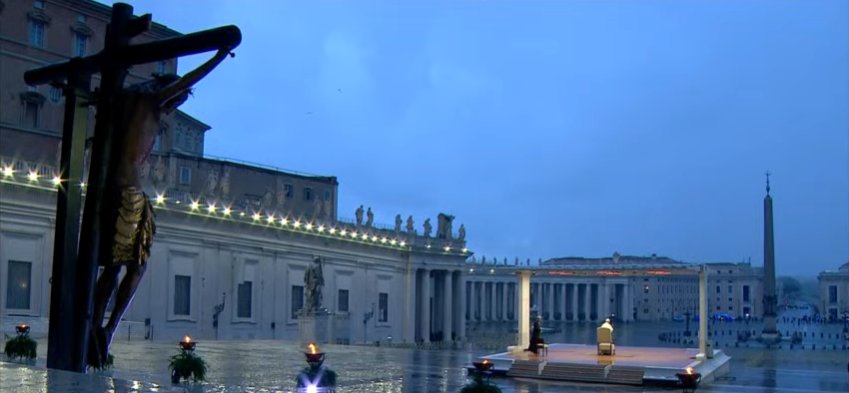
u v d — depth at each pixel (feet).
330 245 299.17
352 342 310.24
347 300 310.04
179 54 40.37
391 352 193.06
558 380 128.57
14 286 182.60
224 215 241.55
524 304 164.45
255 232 258.16
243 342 215.92
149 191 217.36
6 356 92.99
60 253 40.88
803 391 120.57
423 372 132.87
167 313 220.64
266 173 308.60
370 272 326.44
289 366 131.64
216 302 239.91
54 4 237.86
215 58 40.88
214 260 240.12
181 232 226.58
